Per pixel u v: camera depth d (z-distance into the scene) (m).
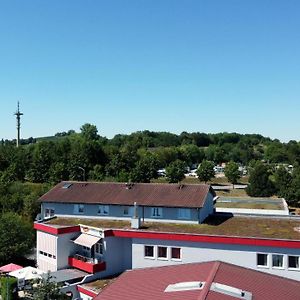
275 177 120.31
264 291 28.88
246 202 90.62
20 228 58.09
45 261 52.50
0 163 130.50
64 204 57.69
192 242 46.81
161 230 49.16
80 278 47.84
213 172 147.12
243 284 29.27
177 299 26.09
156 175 144.38
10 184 91.06
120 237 50.06
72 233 51.78
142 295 28.89
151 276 33.50
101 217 56.22
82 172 126.88
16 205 77.12
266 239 44.38
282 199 94.00
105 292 31.89
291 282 33.50
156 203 53.34
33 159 129.62
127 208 55.31
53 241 51.16
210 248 46.38
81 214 57.09
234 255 45.66
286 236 45.78
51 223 54.34
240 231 48.31
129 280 33.75
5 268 49.62
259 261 45.09
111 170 136.62
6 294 45.66
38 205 75.75
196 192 55.62
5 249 55.97
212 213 58.97
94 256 50.81
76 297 45.16
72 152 139.50
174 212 53.12
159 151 187.88
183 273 32.38
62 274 48.44
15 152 140.25
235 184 154.62
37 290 40.69
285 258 44.06
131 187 58.81
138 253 48.69
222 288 27.00
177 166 141.38
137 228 50.12
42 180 123.81
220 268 32.31
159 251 48.09
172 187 57.69
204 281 28.73
